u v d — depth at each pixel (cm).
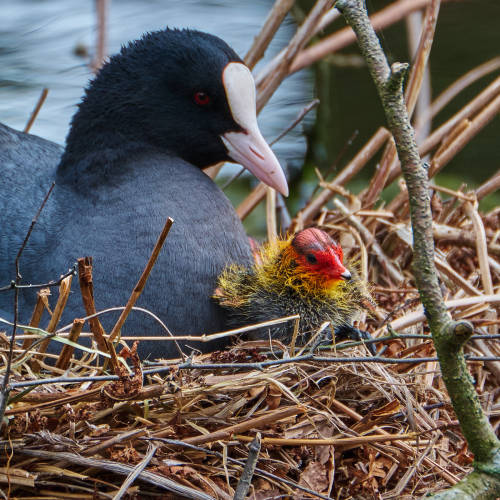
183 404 496
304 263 583
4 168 622
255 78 847
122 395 454
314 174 1111
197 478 475
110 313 554
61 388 496
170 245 565
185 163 612
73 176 606
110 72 613
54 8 1334
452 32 1220
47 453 467
